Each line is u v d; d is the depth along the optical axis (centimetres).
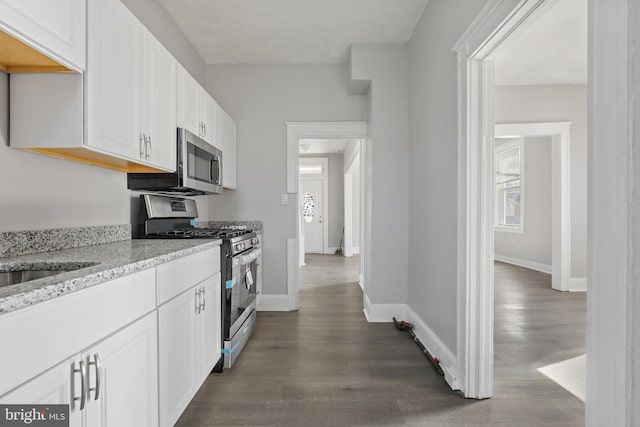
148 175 244
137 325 132
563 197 483
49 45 124
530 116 487
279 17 308
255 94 401
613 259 47
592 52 51
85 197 200
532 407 198
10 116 146
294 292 399
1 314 76
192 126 266
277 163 402
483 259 210
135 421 131
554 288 490
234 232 288
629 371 45
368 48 355
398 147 355
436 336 266
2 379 76
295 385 222
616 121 46
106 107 158
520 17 164
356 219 1010
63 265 134
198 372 196
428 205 287
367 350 280
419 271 313
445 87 247
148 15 267
